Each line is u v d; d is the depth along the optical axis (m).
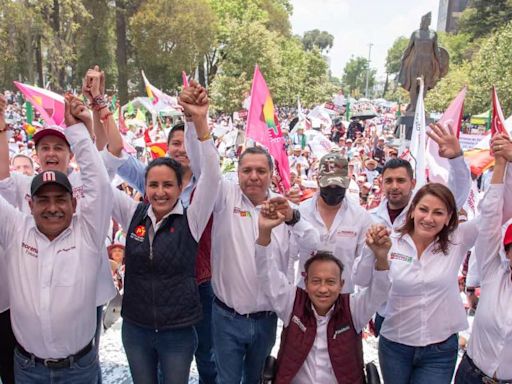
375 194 10.08
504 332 3.04
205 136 3.19
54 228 2.92
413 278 3.30
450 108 5.66
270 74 39.94
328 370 3.19
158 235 3.22
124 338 3.40
